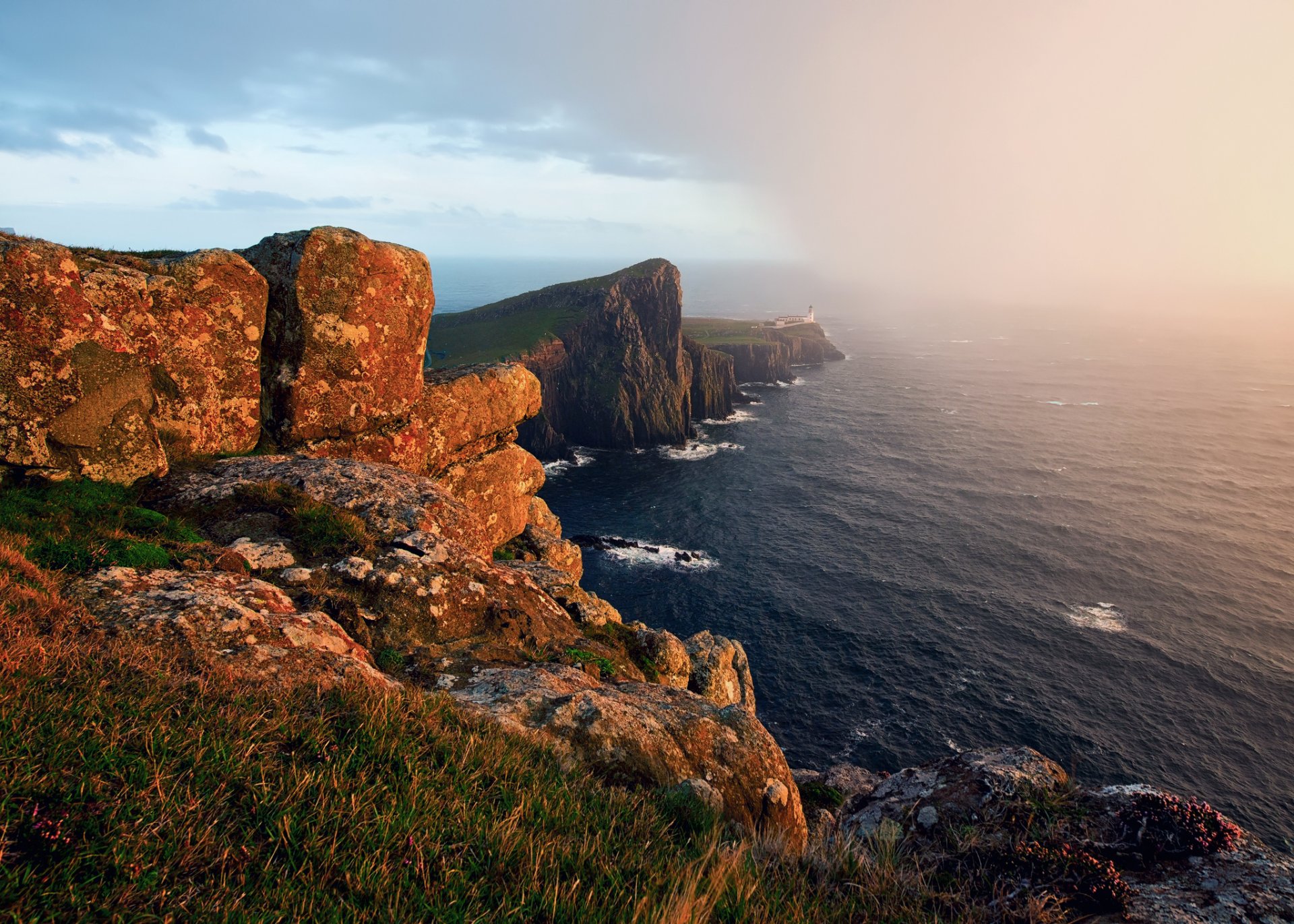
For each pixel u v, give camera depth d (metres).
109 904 3.42
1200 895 4.90
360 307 15.92
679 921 4.05
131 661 5.66
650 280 151.12
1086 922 4.81
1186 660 57.72
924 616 64.81
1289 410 174.25
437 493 13.05
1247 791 43.47
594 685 9.22
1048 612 65.69
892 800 7.06
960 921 4.90
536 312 172.88
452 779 5.37
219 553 9.23
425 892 4.06
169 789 4.29
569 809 5.54
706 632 17.73
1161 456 126.19
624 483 110.12
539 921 4.13
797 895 5.06
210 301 13.71
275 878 3.92
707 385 161.12
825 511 94.69
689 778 7.50
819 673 55.56
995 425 151.75
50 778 4.01
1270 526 89.38
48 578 6.96
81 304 10.30
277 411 15.23
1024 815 6.11
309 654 7.05
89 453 10.22
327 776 4.89
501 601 10.81
